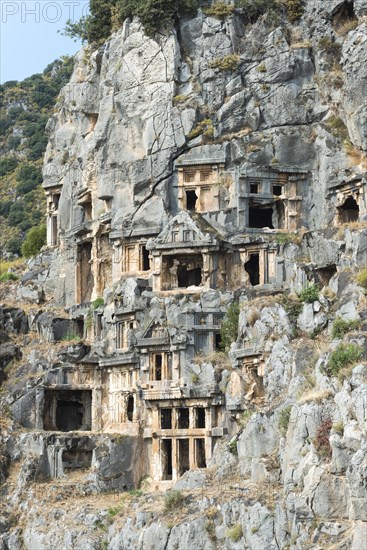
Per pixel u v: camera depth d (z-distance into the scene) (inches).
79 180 5369.1
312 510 3454.7
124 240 4982.8
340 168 4803.2
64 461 4618.6
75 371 4923.7
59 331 5132.9
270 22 5039.4
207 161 4894.2
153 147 4963.1
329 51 4970.5
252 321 4352.9
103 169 5088.6
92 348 4965.6
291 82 4970.5
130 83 5064.0
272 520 3575.3
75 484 4498.0
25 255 6299.2
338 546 3312.0
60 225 5482.3
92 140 5231.3
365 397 3420.3
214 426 4475.9
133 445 4596.5
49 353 4985.2
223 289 4771.2
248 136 4923.7
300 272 4463.6
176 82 5002.5
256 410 4087.1
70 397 4968.0
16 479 4594.0
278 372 4160.9
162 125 4963.1
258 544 3570.4
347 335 3818.9
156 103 4990.2
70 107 5639.8
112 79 5142.7
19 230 7706.7
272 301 4335.6
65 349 4953.3
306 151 4918.8
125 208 5004.9
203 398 4493.1
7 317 5201.8
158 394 4571.9
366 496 3262.8
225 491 3858.3
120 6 5265.8
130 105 5039.4
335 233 4475.9
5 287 5575.8
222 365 4510.3
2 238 7657.5
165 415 4623.5
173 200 4940.9
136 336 4675.2
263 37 5019.7
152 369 4638.3
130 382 4741.6
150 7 5049.2
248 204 4881.9
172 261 4835.1
